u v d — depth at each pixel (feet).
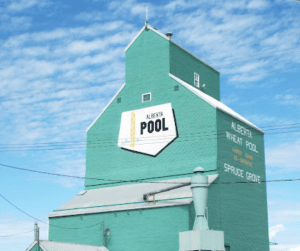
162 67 190.80
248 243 175.11
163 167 178.91
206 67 215.72
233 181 173.68
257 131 199.82
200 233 138.00
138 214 161.58
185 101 180.24
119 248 162.71
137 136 190.08
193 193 147.54
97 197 184.44
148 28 199.41
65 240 177.47
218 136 169.89
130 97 197.16
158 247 153.58
